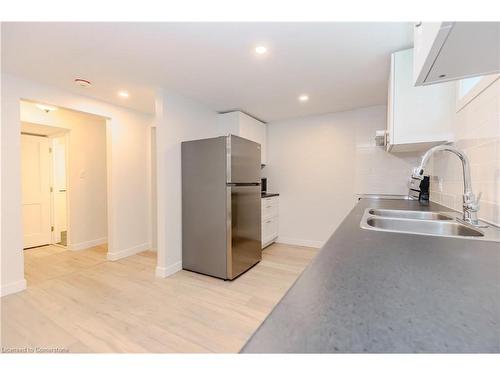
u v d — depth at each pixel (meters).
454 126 1.60
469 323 0.36
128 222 3.40
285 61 2.01
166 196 2.67
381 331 0.34
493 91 1.08
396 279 0.53
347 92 2.76
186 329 1.70
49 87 2.50
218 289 2.34
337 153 3.64
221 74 2.27
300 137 3.90
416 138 1.72
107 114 3.11
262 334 0.34
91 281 2.51
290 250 3.65
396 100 1.78
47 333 1.65
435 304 0.42
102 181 4.08
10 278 2.23
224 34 1.63
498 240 0.86
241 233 2.72
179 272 2.77
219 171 2.57
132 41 1.71
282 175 4.06
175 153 2.78
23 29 1.56
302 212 3.92
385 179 3.22
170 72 2.22
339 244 0.82
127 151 3.38
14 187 2.26
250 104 3.20
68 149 3.66
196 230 2.74
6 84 2.21
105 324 1.75
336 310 0.40
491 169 1.10
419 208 1.77
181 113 2.84
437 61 0.77
